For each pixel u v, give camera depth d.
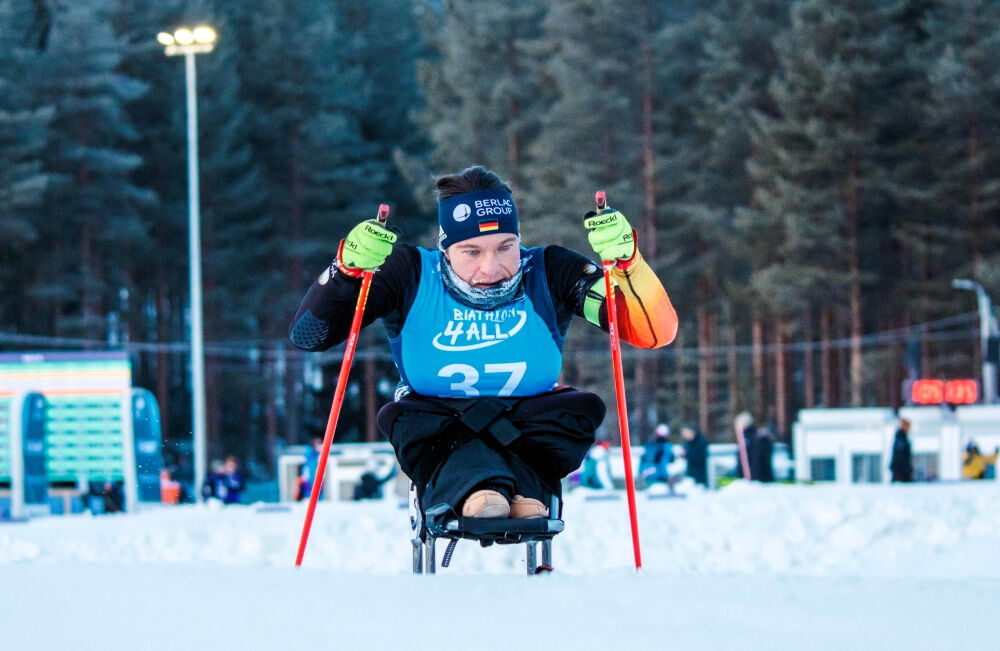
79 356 38.06
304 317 7.46
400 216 131.38
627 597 4.23
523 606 4.06
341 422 134.62
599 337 101.25
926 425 51.19
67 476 37.94
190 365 120.56
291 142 115.31
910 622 3.80
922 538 22.20
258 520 26.95
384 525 23.91
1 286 93.62
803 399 120.88
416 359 7.43
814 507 23.36
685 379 111.75
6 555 22.17
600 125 99.75
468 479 6.74
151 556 22.36
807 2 97.12
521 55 108.81
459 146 107.69
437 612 3.96
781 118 106.94
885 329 105.81
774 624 3.76
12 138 89.25
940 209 97.50
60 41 96.12
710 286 106.62
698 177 101.56
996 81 92.06
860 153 94.81
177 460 76.88
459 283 7.42
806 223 91.88
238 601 4.18
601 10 99.69
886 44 93.88
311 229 116.25
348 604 4.11
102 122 97.81
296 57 116.19
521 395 7.55
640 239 98.88
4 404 38.44
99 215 96.56
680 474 39.59
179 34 51.00
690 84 110.62
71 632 3.73
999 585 4.55
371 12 144.12
